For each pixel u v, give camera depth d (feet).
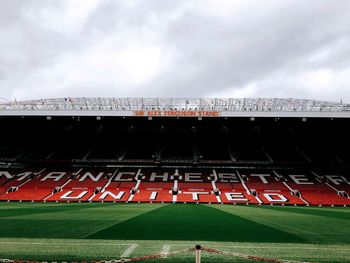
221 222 54.39
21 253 30.83
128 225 49.57
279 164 132.87
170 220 56.13
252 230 46.29
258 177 125.90
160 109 123.03
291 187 116.98
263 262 28.68
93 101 128.57
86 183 120.47
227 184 119.75
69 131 150.61
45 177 125.59
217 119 129.08
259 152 141.59
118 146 147.54
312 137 146.61
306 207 94.48
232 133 149.07
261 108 126.62
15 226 48.32
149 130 150.41
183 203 101.86
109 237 39.63
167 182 121.39
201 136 149.59
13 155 141.38
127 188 116.26
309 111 116.98
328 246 35.78
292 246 35.60
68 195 110.11
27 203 98.12
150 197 108.37
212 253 30.96
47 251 31.65
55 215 63.46
